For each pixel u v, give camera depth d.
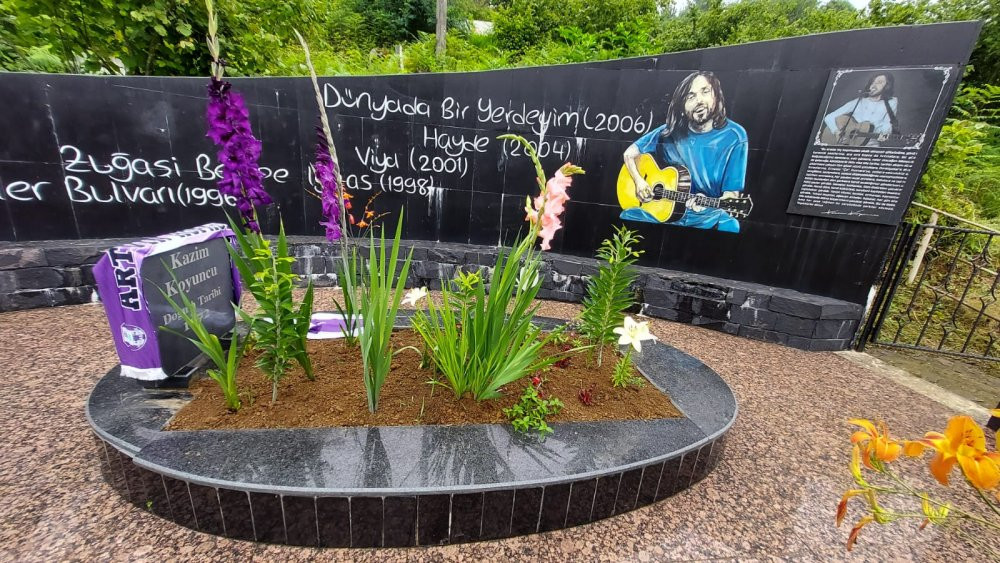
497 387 2.00
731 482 2.13
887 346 3.79
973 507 2.08
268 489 1.53
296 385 2.11
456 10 14.10
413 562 1.60
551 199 1.99
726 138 3.88
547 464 1.75
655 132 4.09
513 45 11.01
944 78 3.12
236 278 2.49
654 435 2.01
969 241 4.95
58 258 3.53
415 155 4.51
